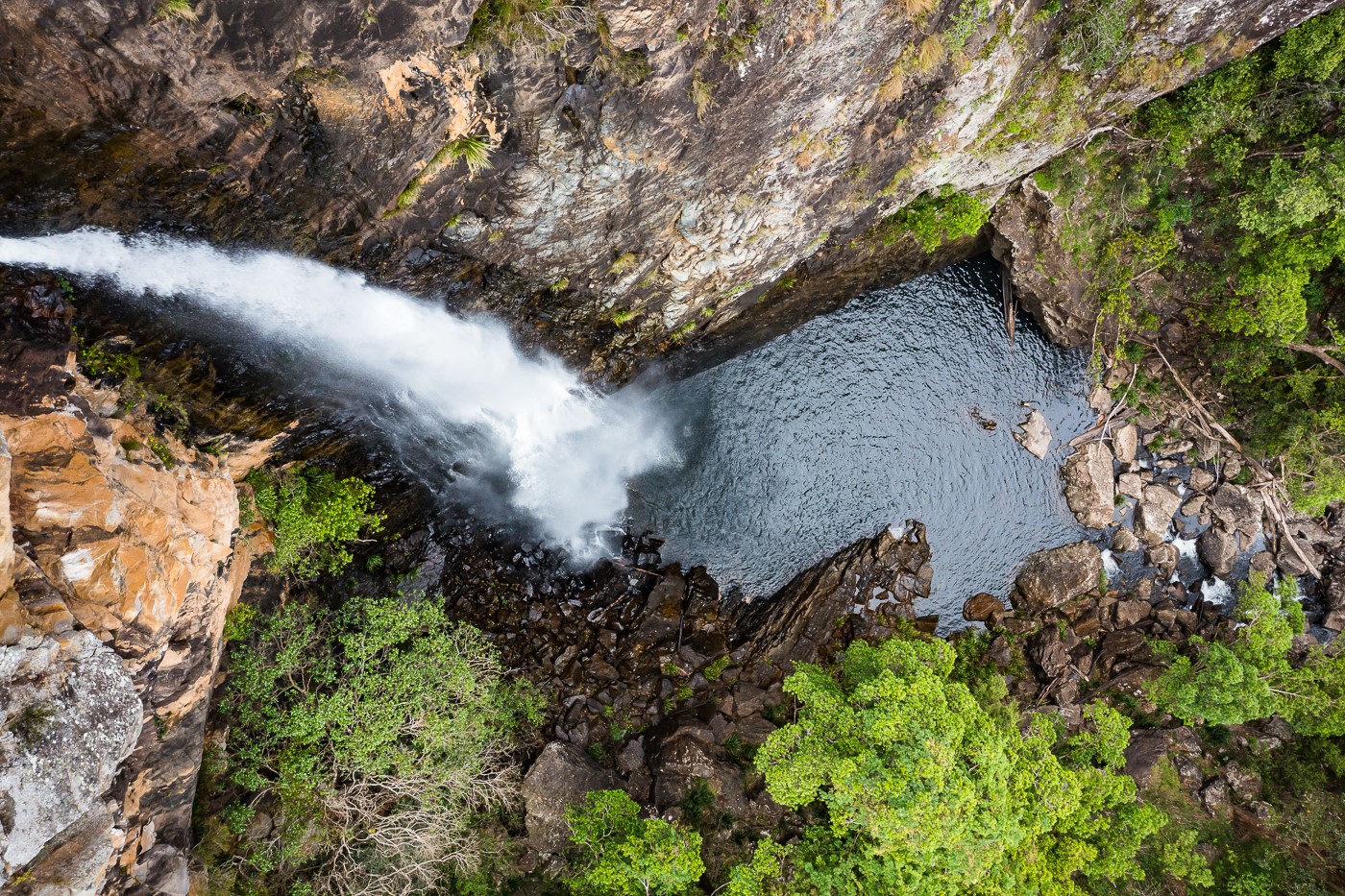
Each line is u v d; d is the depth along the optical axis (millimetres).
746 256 20094
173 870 13344
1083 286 25891
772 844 18641
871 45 15320
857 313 26672
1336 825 23172
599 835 18906
